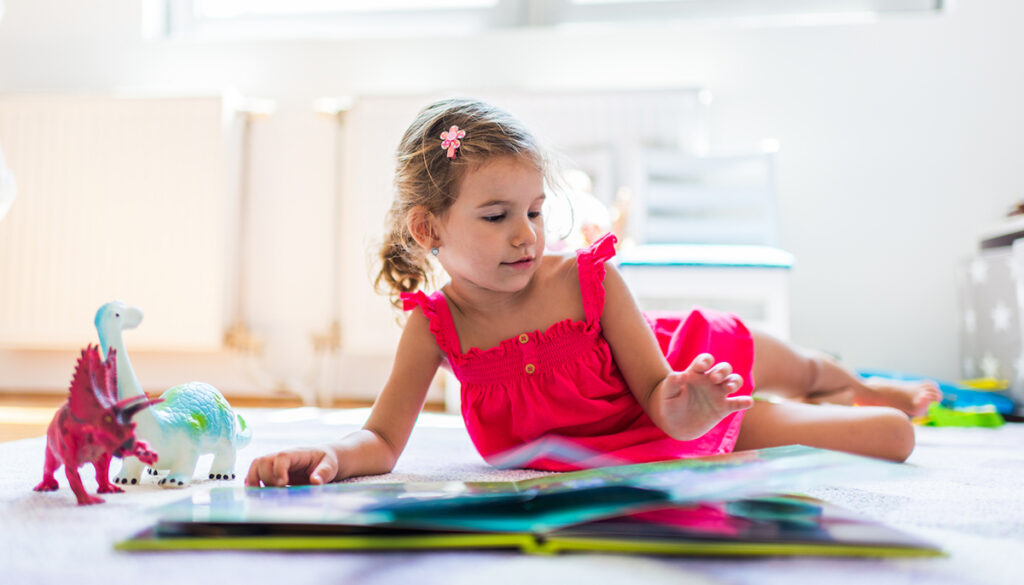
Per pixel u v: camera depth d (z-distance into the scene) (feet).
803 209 7.79
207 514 1.90
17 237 8.09
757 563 1.64
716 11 8.16
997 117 7.64
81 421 2.30
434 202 2.82
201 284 7.93
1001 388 6.31
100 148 8.07
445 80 8.27
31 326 8.05
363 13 8.63
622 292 3.02
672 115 7.64
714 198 7.28
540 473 3.02
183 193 7.98
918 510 2.23
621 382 3.05
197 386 2.84
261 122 8.29
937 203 7.70
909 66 7.73
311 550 1.74
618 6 8.30
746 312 6.66
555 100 7.72
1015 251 6.18
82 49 8.63
